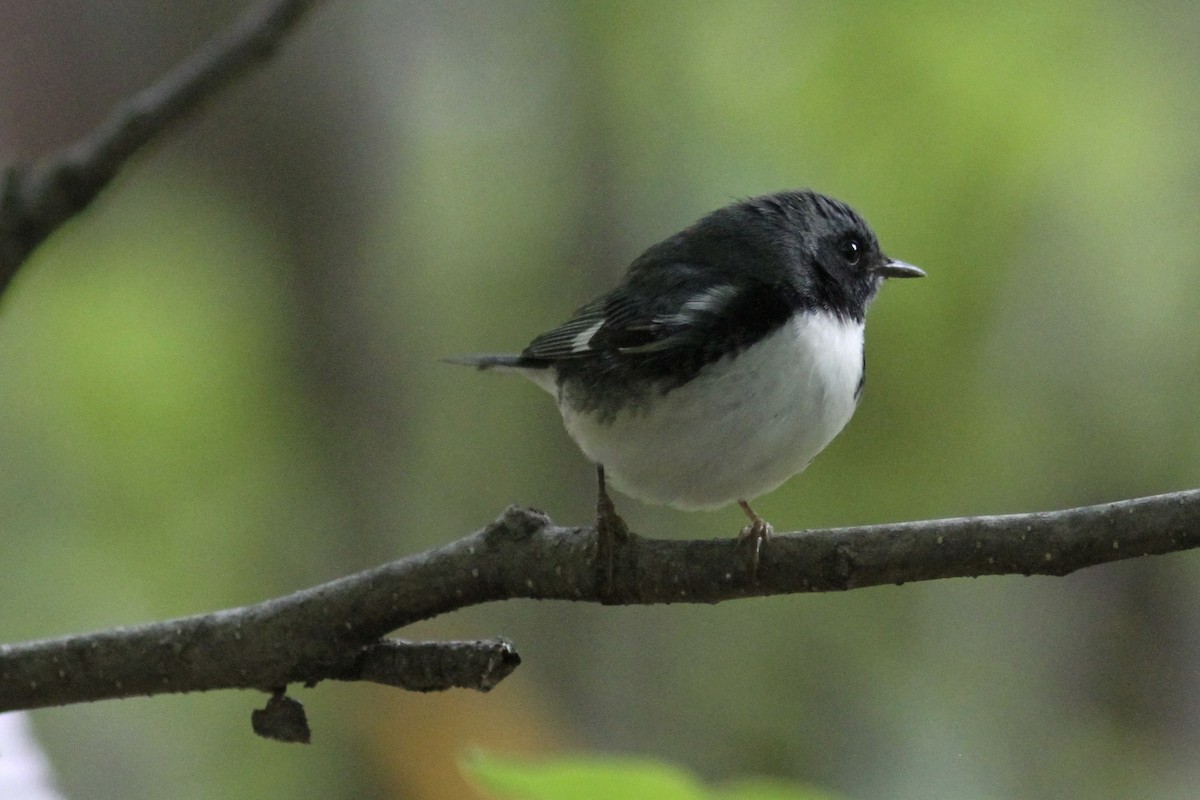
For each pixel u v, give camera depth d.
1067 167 13.42
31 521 13.38
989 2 13.19
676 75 14.09
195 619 5.81
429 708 12.01
